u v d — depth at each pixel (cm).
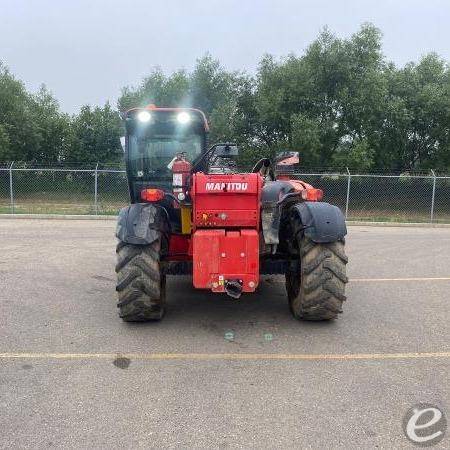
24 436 289
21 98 3153
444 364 395
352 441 285
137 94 2916
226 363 394
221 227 464
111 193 1919
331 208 475
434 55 2652
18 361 395
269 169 593
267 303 567
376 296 607
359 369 384
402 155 2575
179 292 615
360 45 2352
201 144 627
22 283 653
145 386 353
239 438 288
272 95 2364
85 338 448
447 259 882
